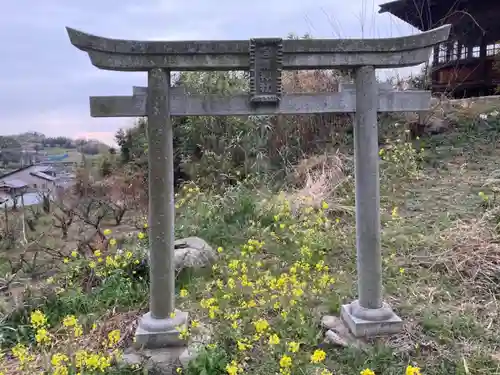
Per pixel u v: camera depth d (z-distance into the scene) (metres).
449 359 2.90
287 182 6.92
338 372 2.84
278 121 7.71
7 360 3.14
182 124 8.23
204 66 3.20
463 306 3.55
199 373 2.79
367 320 3.28
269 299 3.73
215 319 3.51
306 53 3.23
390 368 2.83
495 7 10.12
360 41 3.22
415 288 3.90
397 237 4.74
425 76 8.63
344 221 5.55
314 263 4.49
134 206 7.62
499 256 4.07
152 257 3.29
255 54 3.19
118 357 2.92
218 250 4.59
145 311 3.75
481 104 7.97
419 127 7.57
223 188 6.85
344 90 3.32
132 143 9.45
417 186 6.10
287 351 2.95
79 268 4.46
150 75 3.18
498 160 6.33
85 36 3.05
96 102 3.20
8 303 3.80
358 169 3.35
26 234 6.18
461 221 4.88
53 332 3.46
